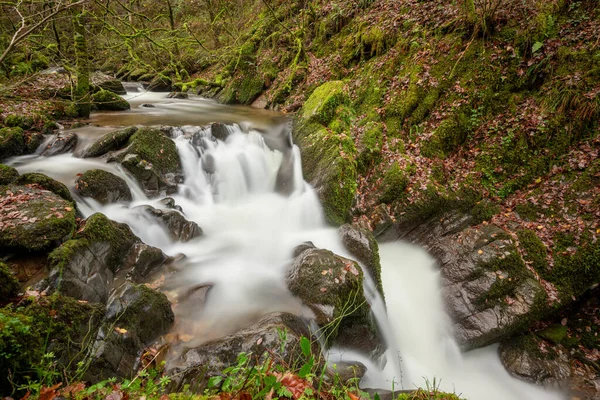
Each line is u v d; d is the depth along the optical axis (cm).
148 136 771
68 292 409
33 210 484
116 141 776
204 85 1708
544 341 601
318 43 1405
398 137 908
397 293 682
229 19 2020
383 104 995
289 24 1573
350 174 795
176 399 257
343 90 962
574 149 752
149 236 616
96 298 440
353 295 489
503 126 849
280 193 884
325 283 486
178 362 388
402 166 820
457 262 672
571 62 812
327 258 521
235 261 622
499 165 816
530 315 586
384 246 773
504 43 914
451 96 922
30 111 907
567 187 717
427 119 924
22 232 443
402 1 1197
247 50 1550
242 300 510
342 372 417
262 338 382
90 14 1020
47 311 351
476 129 879
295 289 510
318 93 1000
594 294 647
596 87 755
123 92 1571
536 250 647
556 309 609
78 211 580
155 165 754
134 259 522
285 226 773
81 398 247
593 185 690
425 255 745
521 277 615
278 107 1325
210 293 521
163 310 439
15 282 374
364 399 282
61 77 1349
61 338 344
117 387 278
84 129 883
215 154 880
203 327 453
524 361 574
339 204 771
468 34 966
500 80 891
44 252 448
